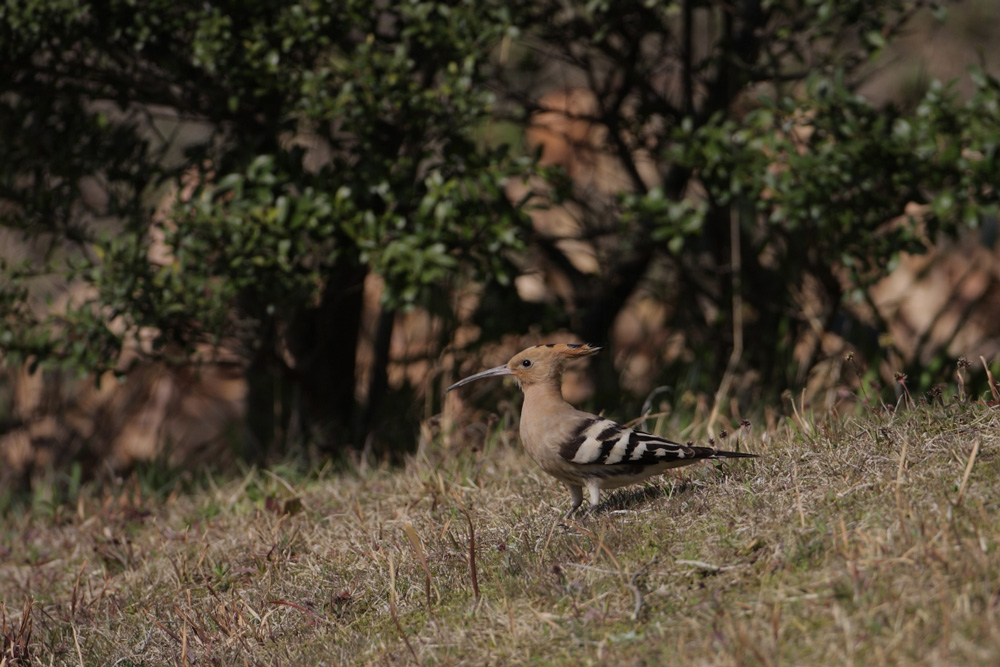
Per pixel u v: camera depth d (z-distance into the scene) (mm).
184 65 11367
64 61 11219
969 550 5684
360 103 10984
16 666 7906
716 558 6488
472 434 11891
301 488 10852
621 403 14031
